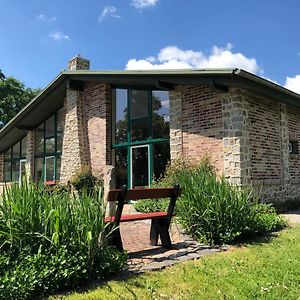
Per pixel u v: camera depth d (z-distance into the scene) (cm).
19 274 375
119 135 1380
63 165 1524
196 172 745
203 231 620
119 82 1292
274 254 530
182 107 1088
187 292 389
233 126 959
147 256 534
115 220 504
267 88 985
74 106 1477
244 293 386
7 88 3169
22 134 2002
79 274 403
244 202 643
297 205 1155
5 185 478
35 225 422
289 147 1205
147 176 1255
